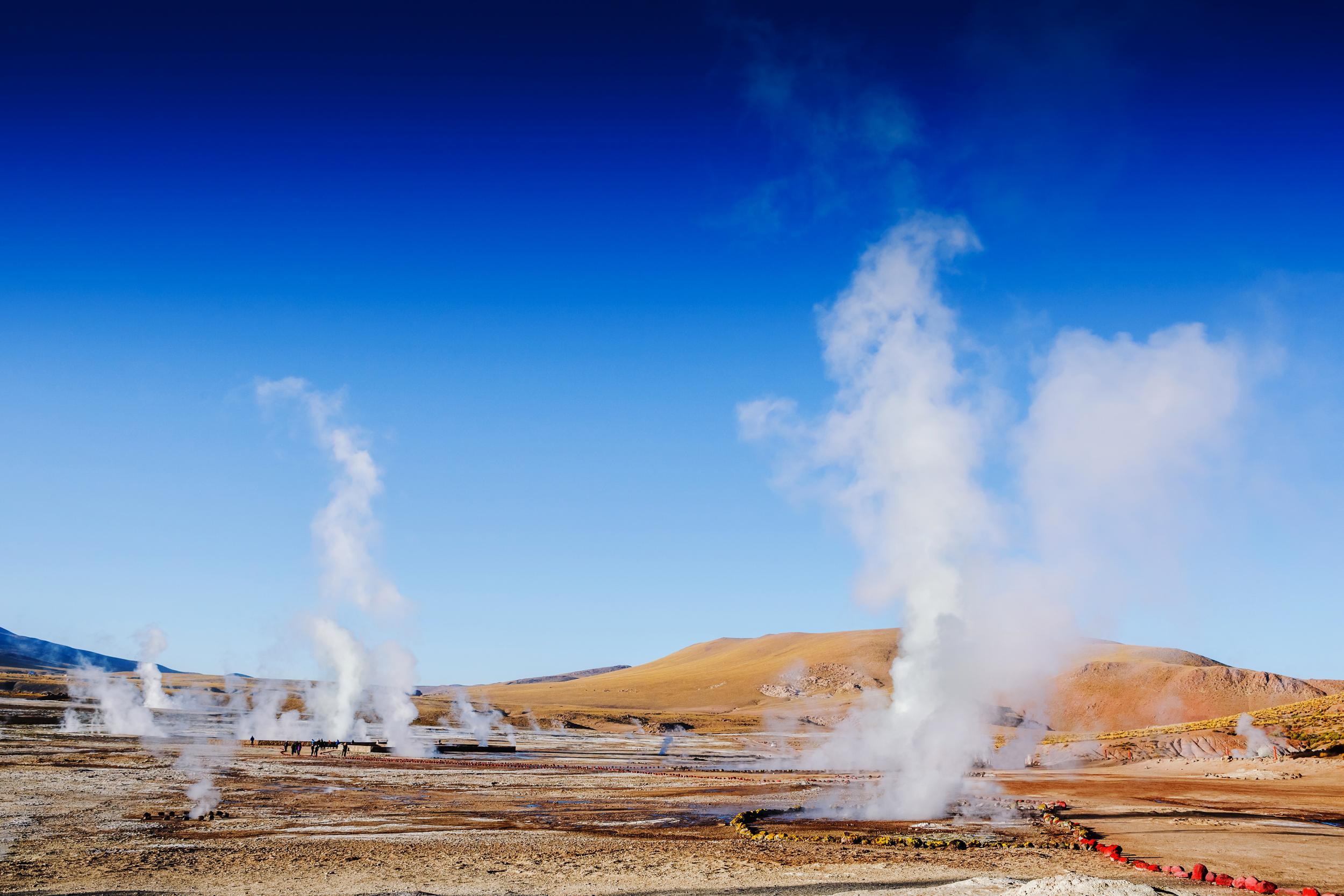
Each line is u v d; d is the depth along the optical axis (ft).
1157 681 558.15
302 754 220.64
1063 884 57.21
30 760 162.50
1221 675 557.74
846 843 91.09
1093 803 136.26
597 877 68.69
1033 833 102.06
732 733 503.20
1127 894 54.95
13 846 77.82
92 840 82.79
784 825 108.99
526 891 62.90
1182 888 68.49
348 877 66.49
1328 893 66.69
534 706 652.07
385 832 94.43
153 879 64.59
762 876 70.13
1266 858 82.28
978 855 83.20
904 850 86.53
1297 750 222.48
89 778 138.21
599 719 536.42
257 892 60.70
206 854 75.72
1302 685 549.95
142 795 119.96
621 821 109.09
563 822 106.93
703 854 81.61
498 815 112.78
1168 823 110.11
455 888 63.57
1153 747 254.27
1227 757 225.56
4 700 380.78
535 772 186.60
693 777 186.29
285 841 84.84
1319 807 129.49
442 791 142.20
